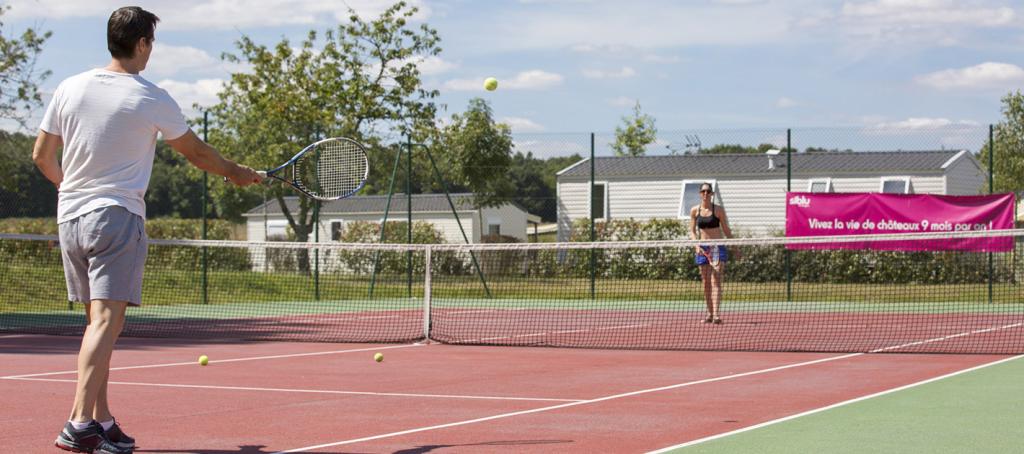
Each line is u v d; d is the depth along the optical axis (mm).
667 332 11656
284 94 22734
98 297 4191
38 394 6457
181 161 25547
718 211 12531
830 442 4785
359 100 23281
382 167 20031
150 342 10594
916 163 25266
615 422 5383
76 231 4207
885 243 16375
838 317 13781
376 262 18750
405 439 4902
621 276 19562
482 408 5906
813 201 16672
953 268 17172
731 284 18094
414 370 7949
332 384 7051
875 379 7211
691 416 5574
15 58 18047
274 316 14695
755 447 4672
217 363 8461
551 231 23938
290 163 5871
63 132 4262
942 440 4824
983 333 11102
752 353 9289
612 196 26344
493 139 22016
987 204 15812
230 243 12266
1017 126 20938
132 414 5691
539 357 9000
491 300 18016
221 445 4770
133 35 4293
